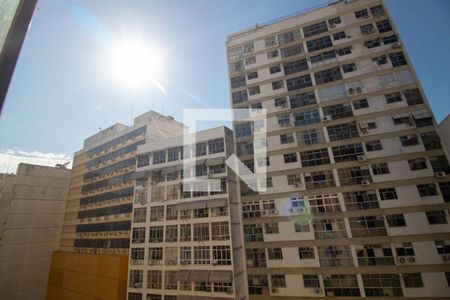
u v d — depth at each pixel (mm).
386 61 25406
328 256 21734
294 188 24656
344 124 25016
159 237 26953
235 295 21922
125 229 32188
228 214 24750
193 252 24766
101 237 34906
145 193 29828
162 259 25891
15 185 37688
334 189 23344
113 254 31188
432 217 20141
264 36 31578
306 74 28141
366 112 24578
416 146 22172
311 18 30016
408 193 21203
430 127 22328
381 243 20656
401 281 19344
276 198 25016
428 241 19656
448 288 18297
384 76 25031
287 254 22875
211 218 25219
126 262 28797
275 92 28797
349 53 27062
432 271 18953
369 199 22094
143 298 25328
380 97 24547
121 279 27984
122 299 27500
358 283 20312
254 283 23031
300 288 21562
